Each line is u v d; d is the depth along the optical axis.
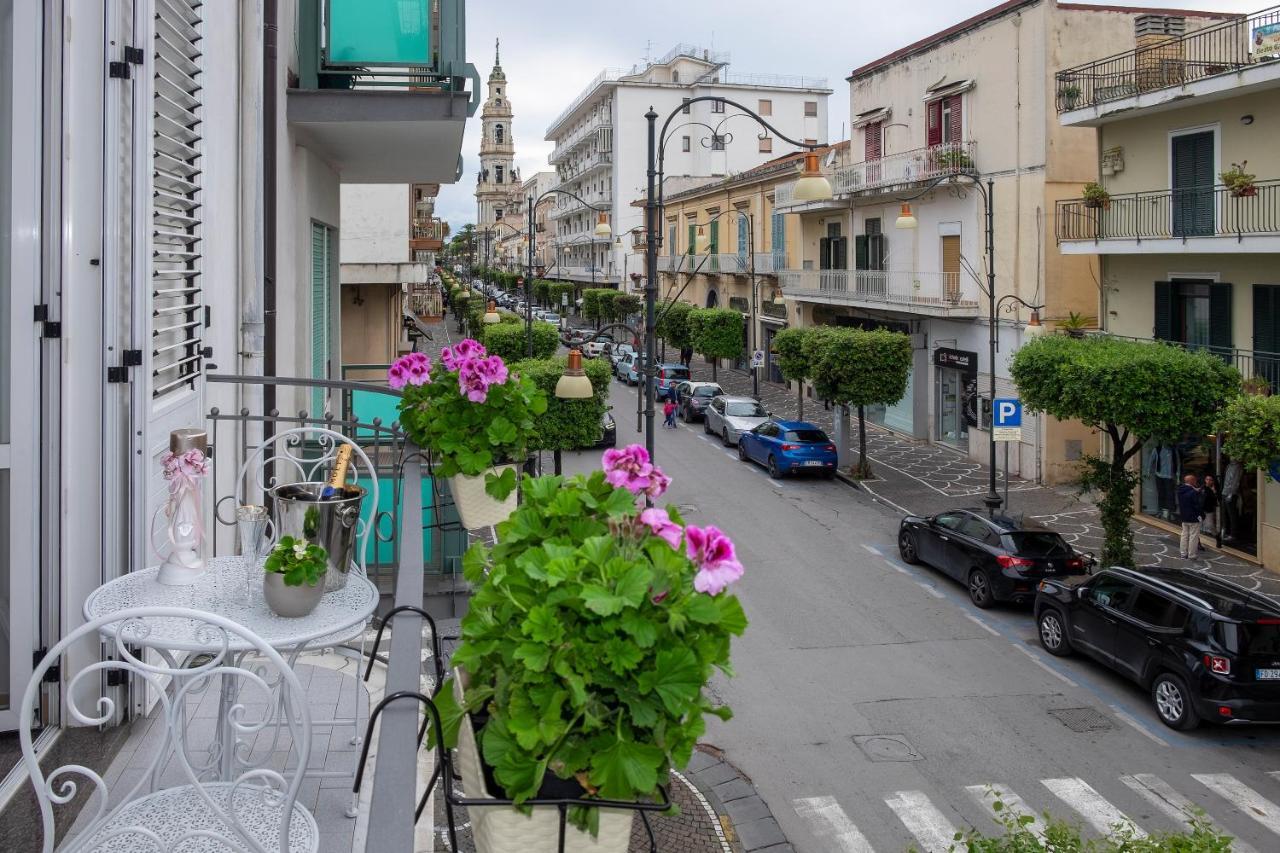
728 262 49.41
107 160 4.43
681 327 48.50
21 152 4.16
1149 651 13.05
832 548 21.03
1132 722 12.86
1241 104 19.67
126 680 4.38
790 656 14.99
